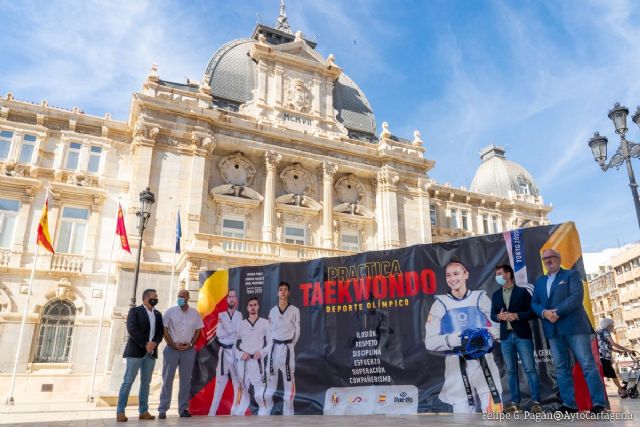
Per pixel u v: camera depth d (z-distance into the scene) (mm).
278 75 34812
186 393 9961
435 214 41562
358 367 9703
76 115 29266
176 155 28594
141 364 9500
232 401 10195
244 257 24266
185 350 10156
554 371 8336
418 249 9938
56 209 27109
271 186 31125
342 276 10445
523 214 46062
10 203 26703
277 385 10109
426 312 9500
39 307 25094
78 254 26891
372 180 35594
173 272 24094
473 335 9000
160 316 9938
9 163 26828
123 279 25016
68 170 28156
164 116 28891
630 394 13141
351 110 38875
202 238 24438
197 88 33375
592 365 7785
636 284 69250
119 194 28672
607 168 15562
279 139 32344
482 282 9211
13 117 27969
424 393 9047
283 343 10391
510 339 8531
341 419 8070
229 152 31422
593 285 81500
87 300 26156
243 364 10453
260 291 10953
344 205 33750
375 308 9953
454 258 9578
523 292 8617
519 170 49750
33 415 12781
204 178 29000
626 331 71125
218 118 30234
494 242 9312
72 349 25062
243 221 30594
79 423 8461
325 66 36500
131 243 25688
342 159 34188
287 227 31891
